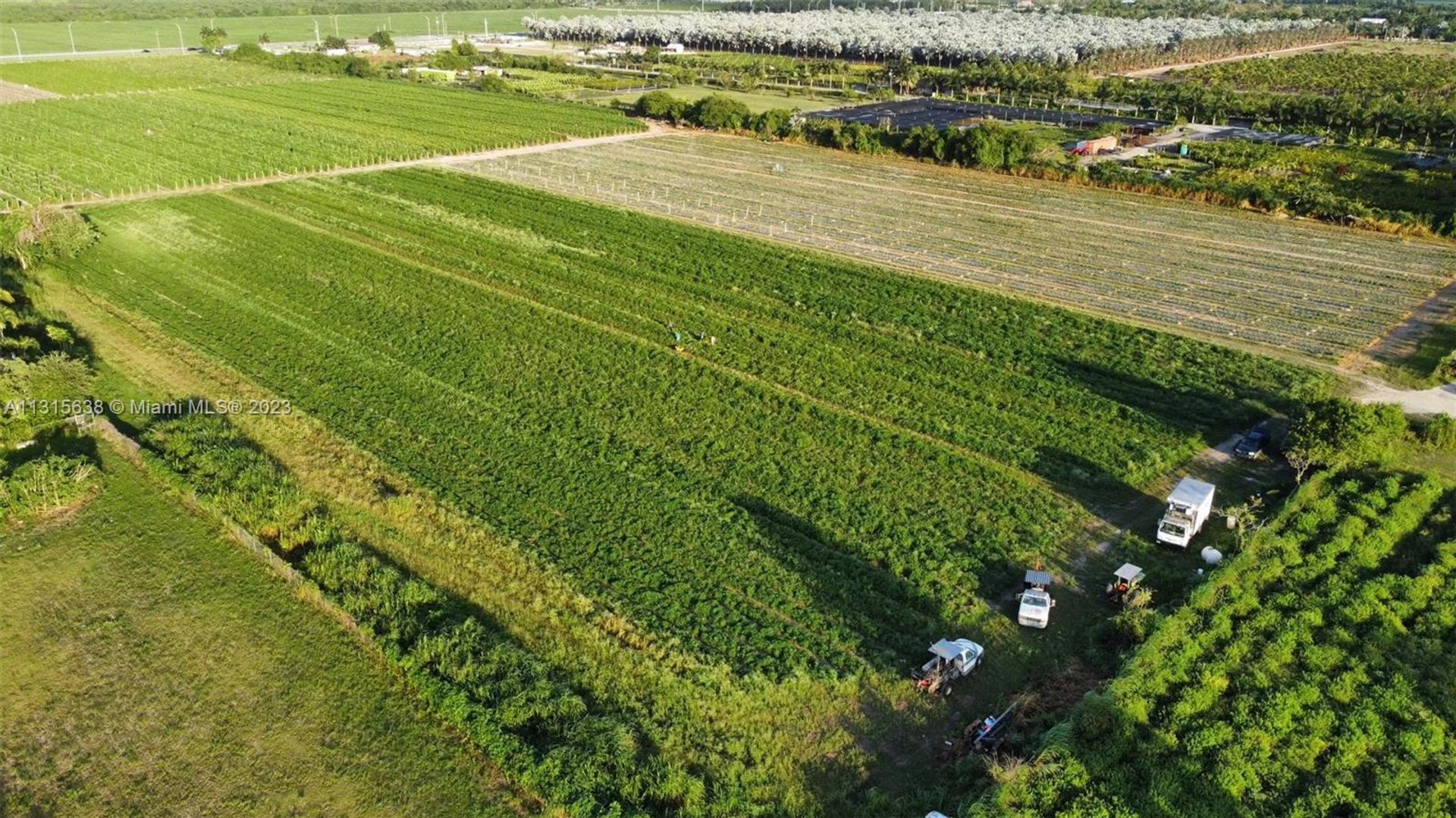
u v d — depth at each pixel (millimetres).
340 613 41094
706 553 45688
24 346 61938
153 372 63406
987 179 118625
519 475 51969
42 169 114688
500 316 73000
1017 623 41438
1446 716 35906
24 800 33344
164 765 34625
